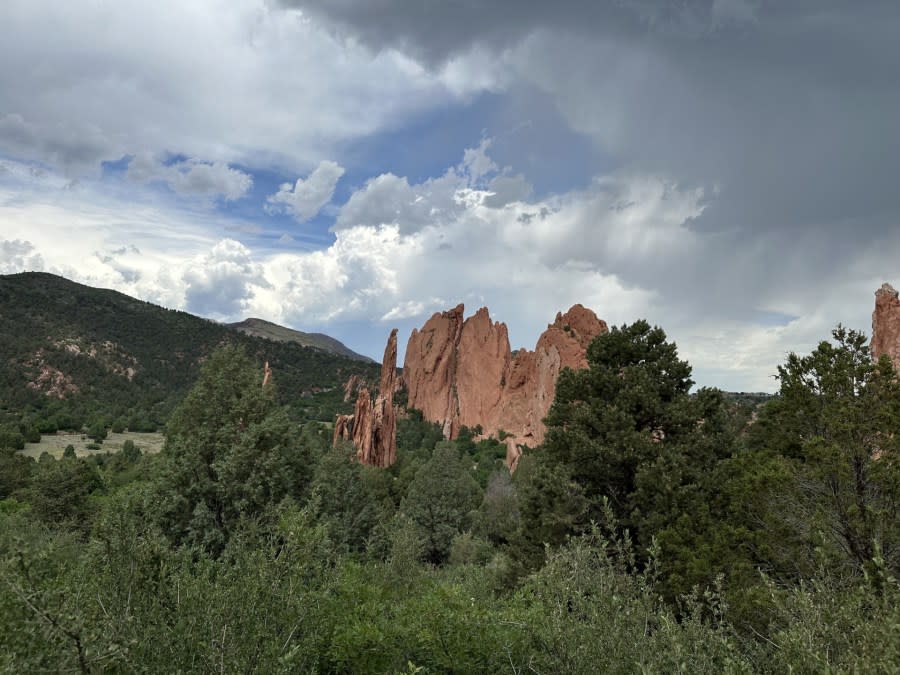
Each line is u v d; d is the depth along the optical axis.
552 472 20.55
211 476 17.23
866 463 10.75
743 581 10.57
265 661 4.46
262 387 20.55
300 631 5.48
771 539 11.09
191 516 16.36
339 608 6.84
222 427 17.97
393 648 6.07
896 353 34.06
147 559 5.36
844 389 12.14
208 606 4.72
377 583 10.28
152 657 4.46
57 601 3.61
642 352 22.83
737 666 4.20
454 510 49.97
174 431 18.70
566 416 22.78
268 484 17.20
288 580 5.29
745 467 15.89
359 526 33.19
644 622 5.06
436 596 6.31
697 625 5.12
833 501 10.65
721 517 17.05
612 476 20.05
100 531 5.48
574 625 4.84
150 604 5.05
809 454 11.20
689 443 19.92
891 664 3.39
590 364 23.95
